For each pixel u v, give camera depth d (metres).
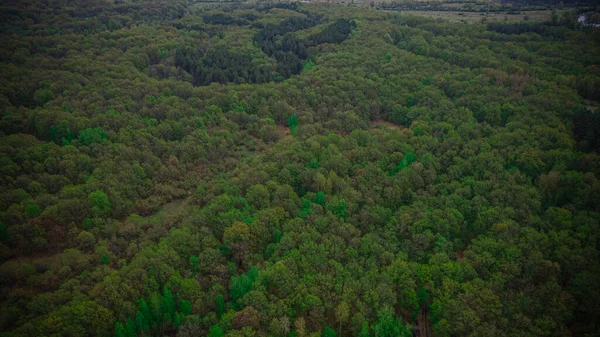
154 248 110.12
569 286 101.19
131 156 141.62
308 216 118.88
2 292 98.19
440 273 105.44
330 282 102.12
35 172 130.00
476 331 92.06
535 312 96.31
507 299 98.88
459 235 120.88
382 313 96.50
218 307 97.88
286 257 106.75
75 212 119.50
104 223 119.62
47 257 109.19
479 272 107.00
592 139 143.50
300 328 94.38
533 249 108.06
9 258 108.44
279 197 125.44
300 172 137.12
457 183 132.12
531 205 122.31
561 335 90.94
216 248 111.88
